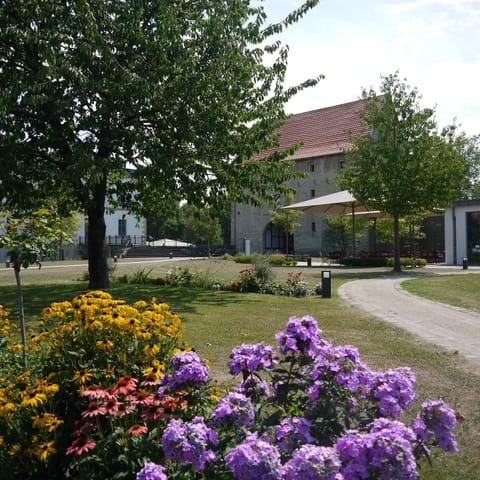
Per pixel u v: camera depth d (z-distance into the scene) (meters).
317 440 2.67
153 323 4.43
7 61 14.19
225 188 15.66
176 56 14.70
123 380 3.30
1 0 13.20
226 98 15.10
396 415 2.67
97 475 3.05
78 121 13.65
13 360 5.09
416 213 28.03
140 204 18.83
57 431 3.38
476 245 31.77
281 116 16.12
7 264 7.27
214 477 2.58
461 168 27.59
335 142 55.53
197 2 15.89
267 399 3.18
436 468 3.86
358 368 2.92
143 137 14.10
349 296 15.51
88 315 4.10
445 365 6.97
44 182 15.26
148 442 3.04
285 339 3.17
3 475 3.04
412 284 18.66
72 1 13.40
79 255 52.72
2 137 13.16
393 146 27.80
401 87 28.19
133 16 14.34
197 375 3.11
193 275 20.34
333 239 44.75
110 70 13.91
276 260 34.94
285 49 16.23
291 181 57.09
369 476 2.13
